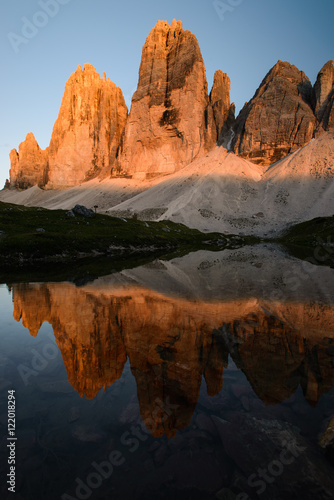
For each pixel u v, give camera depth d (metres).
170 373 6.97
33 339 9.37
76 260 39.91
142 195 170.50
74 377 7.37
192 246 82.06
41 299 14.73
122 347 8.47
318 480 4.46
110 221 77.06
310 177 144.88
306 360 7.64
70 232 56.41
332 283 21.08
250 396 6.37
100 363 7.55
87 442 5.33
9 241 40.38
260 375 6.96
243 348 8.41
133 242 62.25
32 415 6.04
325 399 6.17
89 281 20.94
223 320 11.19
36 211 70.88
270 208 138.12
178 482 4.53
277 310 12.88
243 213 138.38
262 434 5.39
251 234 122.31
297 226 116.38
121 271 27.56
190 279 22.61
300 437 5.30
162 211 142.25
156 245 68.69
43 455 5.01
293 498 4.17
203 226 127.12
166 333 9.67
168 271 27.95
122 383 6.82
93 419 5.96
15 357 8.24
